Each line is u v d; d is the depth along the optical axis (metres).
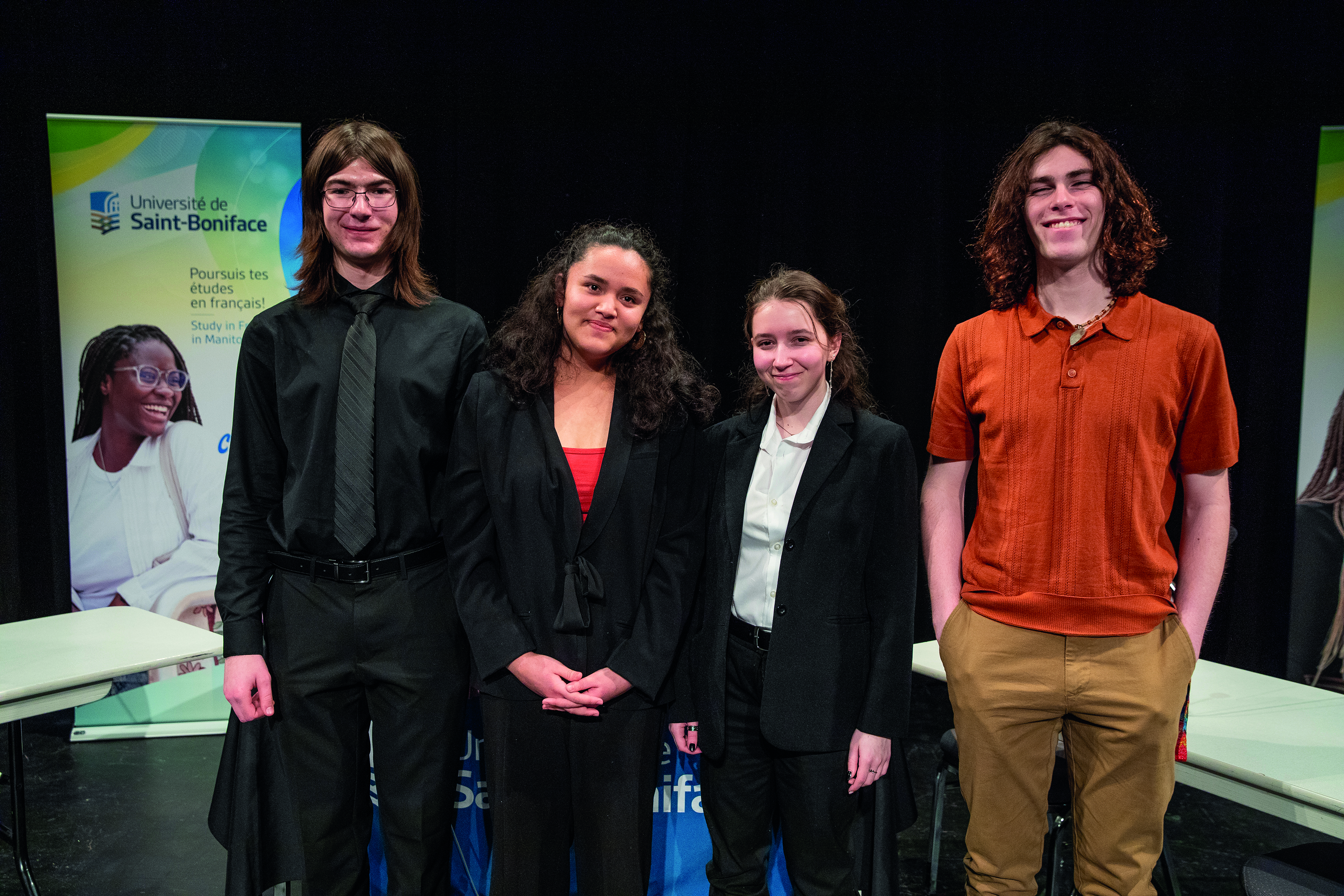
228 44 3.34
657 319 1.66
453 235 3.58
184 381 3.22
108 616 2.41
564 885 1.62
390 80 3.44
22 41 3.26
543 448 1.59
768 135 3.60
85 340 3.15
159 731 3.26
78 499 3.19
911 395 3.68
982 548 1.57
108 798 2.79
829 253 3.63
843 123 3.56
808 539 1.58
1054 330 1.52
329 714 1.66
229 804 1.72
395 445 1.63
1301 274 3.54
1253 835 2.65
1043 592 1.50
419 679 1.63
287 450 1.68
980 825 1.58
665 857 1.95
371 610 1.62
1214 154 3.47
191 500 3.26
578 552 1.57
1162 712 1.46
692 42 3.56
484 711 1.60
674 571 1.59
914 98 3.54
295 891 2.20
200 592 3.30
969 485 3.79
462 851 1.96
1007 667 1.52
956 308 3.78
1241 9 3.46
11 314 3.39
